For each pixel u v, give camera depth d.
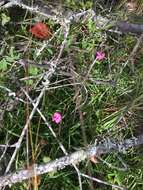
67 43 0.54
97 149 0.48
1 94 0.51
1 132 0.50
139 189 0.51
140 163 0.52
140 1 0.59
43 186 0.49
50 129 0.48
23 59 0.52
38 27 0.54
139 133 0.53
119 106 0.53
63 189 0.49
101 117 0.53
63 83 0.53
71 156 0.47
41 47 0.53
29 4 0.54
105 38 0.55
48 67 0.52
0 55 0.52
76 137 0.52
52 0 0.55
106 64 0.55
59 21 0.53
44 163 0.47
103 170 0.51
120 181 0.51
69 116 0.52
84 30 0.55
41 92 0.49
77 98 0.52
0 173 0.48
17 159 0.48
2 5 0.54
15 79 0.51
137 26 0.55
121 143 0.50
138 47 0.56
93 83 0.53
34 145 0.50
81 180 0.50
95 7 0.56
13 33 0.54
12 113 0.51
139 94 0.53
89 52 0.55
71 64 0.53
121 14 0.57
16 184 0.48
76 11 0.55
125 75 0.54
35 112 0.51
